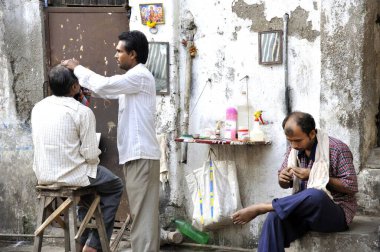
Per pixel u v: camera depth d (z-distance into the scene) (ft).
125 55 12.27
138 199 12.21
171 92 15.60
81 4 16.87
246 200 15.08
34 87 16.94
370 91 13.88
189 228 15.64
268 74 14.64
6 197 17.22
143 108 12.17
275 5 14.39
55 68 12.50
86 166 12.59
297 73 14.26
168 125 15.66
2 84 17.06
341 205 11.63
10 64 16.98
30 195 17.11
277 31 14.35
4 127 17.15
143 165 12.16
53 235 17.01
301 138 11.23
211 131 15.06
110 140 16.92
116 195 13.44
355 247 11.34
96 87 11.84
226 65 15.14
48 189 12.35
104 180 12.87
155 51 15.57
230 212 14.74
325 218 11.10
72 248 13.20
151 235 12.16
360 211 13.57
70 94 12.67
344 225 11.55
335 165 11.43
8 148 17.15
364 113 13.57
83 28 16.78
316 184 11.13
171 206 15.79
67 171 12.16
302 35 14.14
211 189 14.85
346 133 13.65
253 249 15.15
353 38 13.39
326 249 11.58
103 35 16.66
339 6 13.47
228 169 14.99
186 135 15.03
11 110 17.07
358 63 13.39
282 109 14.53
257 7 14.62
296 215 11.21
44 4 16.85
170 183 15.76
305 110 14.26
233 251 15.20
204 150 15.56
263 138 14.44
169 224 15.81
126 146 12.28
